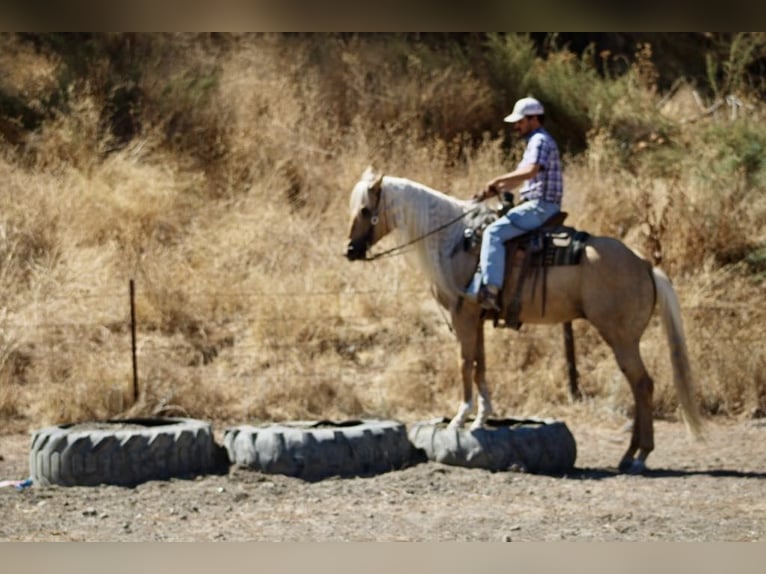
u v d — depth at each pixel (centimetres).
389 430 977
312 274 1515
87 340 1346
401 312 1470
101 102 1867
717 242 1628
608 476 973
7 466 1038
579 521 802
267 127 1881
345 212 1705
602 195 1711
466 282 1006
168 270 1485
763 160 1814
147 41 2044
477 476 948
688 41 2331
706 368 1330
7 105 1823
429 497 882
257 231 1608
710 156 1855
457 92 2011
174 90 1920
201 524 794
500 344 1363
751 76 2250
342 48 2100
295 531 772
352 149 1858
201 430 960
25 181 1639
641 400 994
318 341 1395
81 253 1507
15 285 1436
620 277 977
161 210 1642
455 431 985
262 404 1264
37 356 1330
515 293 988
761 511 836
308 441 940
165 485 902
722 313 1421
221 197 1761
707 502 869
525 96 2041
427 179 1758
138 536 757
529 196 997
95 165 1717
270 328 1397
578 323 1411
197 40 2097
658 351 1336
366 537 754
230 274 1493
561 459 989
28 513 821
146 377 1263
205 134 1872
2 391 1234
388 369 1345
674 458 1080
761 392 1323
